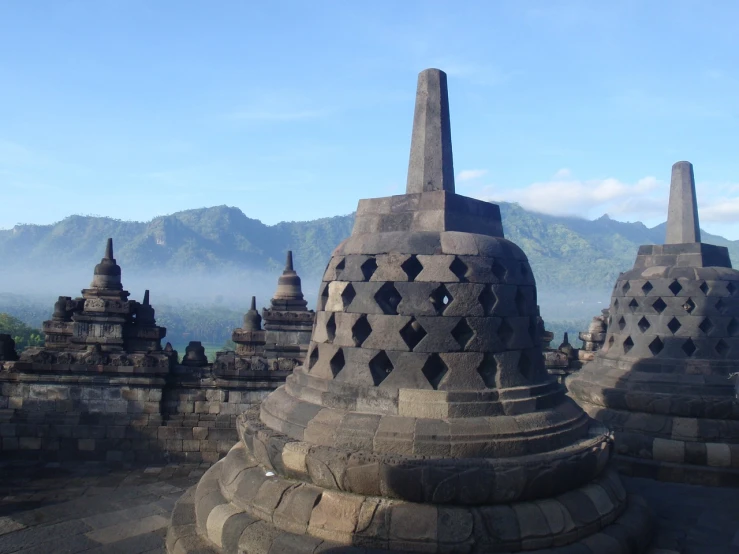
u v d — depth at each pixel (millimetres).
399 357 7785
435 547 6637
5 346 16391
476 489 6820
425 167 8781
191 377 16203
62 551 9477
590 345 19672
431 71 9047
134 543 9836
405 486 6855
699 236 13977
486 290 8047
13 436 15250
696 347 12875
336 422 7648
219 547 7609
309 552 6727
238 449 9188
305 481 7512
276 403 8773
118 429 15445
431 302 7859
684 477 11641
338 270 8750
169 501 12141
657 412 12375
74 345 17625
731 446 11547
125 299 19125
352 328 8172
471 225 8695
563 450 7457
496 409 7539
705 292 13039
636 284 13867
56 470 14414
